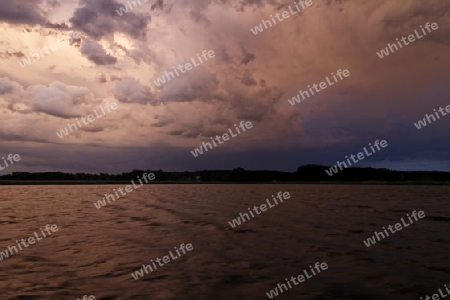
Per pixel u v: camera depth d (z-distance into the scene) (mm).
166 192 41750
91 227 15344
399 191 44062
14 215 19391
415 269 9008
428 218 18125
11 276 8414
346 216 18953
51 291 7430
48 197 33094
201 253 10680
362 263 9586
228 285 7816
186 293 7320
